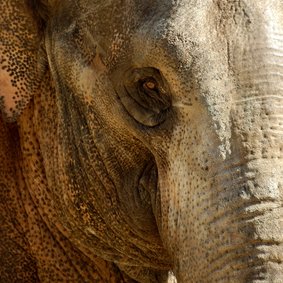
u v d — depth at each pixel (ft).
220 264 32.37
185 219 33.91
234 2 33.71
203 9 33.81
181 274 34.24
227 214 32.37
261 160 32.37
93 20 35.96
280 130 32.55
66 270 41.09
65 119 38.11
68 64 36.81
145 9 34.58
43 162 39.81
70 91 37.47
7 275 41.32
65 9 36.91
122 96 35.76
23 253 41.19
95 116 36.99
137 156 36.86
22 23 37.78
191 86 33.60
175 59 33.73
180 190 34.24
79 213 38.81
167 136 34.96
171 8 34.04
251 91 32.96
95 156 37.63
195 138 33.63
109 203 38.01
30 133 39.83
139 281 40.91
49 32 37.45
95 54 36.06
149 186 36.91
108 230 38.65
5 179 40.91
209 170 33.04
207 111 33.30
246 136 32.65
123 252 39.11
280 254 31.48
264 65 33.04
